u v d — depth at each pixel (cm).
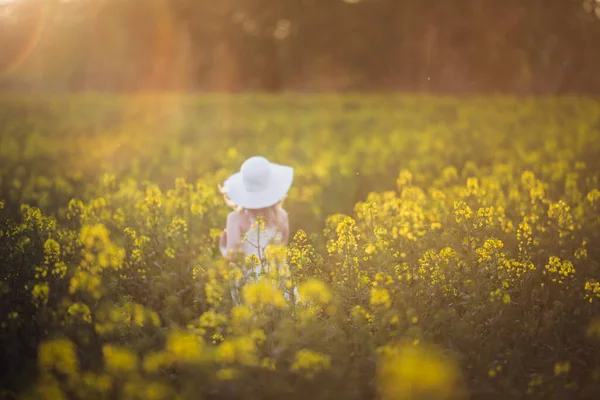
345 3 7744
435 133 2025
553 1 5531
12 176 1202
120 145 1802
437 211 744
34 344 443
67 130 2353
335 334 449
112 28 7712
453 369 420
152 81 7912
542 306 539
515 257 621
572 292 523
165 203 743
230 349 393
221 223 788
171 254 590
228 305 510
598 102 3441
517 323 477
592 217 730
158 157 1517
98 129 2388
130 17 7725
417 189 840
